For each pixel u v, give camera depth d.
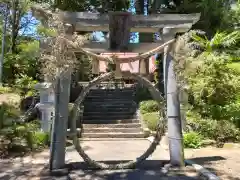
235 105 9.25
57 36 5.24
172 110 5.73
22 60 14.57
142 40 12.40
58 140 5.39
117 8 12.56
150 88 5.73
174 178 4.95
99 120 10.91
